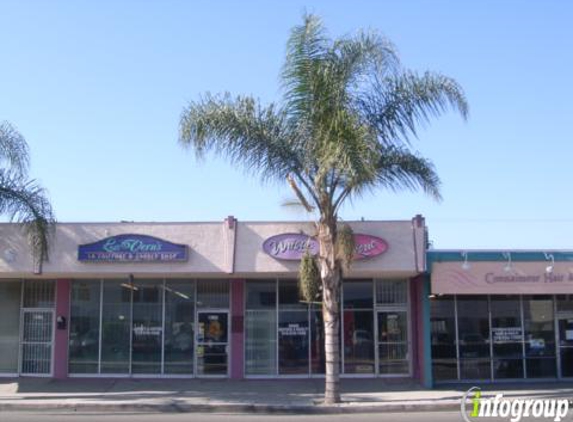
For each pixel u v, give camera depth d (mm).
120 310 24953
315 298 22297
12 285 25250
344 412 17938
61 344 24609
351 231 19391
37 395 20531
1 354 24953
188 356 24703
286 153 18562
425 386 22453
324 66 17531
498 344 24250
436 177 19109
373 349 24562
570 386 22672
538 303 24484
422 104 18406
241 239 22672
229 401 19031
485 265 22703
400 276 24219
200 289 24969
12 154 19953
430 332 23391
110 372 24672
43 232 20078
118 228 22734
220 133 18438
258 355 24641
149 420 16000
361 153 16453
